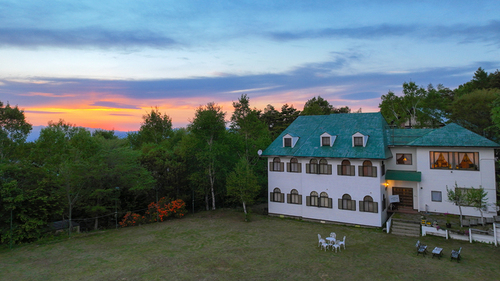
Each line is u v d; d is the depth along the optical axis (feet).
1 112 124.06
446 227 81.71
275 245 76.48
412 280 54.24
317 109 230.27
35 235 82.12
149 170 117.80
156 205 108.06
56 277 57.62
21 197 77.46
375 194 90.94
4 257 69.62
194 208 134.10
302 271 59.31
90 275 58.49
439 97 171.22
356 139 97.50
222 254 70.08
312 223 99.86
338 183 97.50
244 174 107.55
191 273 58.95
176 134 214.07
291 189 107.65
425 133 104.17
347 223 95.76
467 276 55.31
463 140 90.84
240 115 126.62
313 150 103.30
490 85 182.29
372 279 55.06
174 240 82.33
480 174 88.33
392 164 104.58
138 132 225.76
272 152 111.24
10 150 124.98
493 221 81.87
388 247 73.26
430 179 96.02
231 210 122.83
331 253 69.92
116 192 105.09
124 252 72.49
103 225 107.14
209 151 120.06
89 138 121.08
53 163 107.55
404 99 183.42
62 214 94.73
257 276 57.16
